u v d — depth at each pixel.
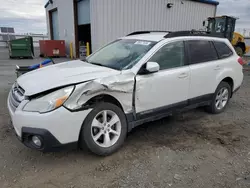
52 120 2.48
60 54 17.70
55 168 2.75
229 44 4.88
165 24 15.94
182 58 3.83
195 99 4.12
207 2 17.92
